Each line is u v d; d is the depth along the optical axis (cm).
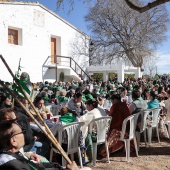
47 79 2369
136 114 635
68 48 2631
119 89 1227
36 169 252
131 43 3400
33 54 2245
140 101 683
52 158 547
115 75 3353
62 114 555
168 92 818
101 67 2662
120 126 632
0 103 549
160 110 767
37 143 529
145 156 630
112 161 596
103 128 575
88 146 566
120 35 3438
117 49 3506
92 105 606
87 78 2742
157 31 3419
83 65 2784
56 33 2480
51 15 2412
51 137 309
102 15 3259
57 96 1116
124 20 3262
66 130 503
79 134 527
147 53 3434
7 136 243
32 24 2227
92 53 3478
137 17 3331
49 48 2394
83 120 567
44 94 1005
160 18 3375
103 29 3419
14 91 306
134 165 567
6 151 242
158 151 665
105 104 955
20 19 2130
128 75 3622
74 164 316
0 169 229
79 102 793
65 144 512
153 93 758
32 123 568
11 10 2058
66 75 2498
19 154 262
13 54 2081
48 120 629
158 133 739
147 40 3409
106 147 588
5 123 249
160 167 555
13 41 2123
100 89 1550
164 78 3234
